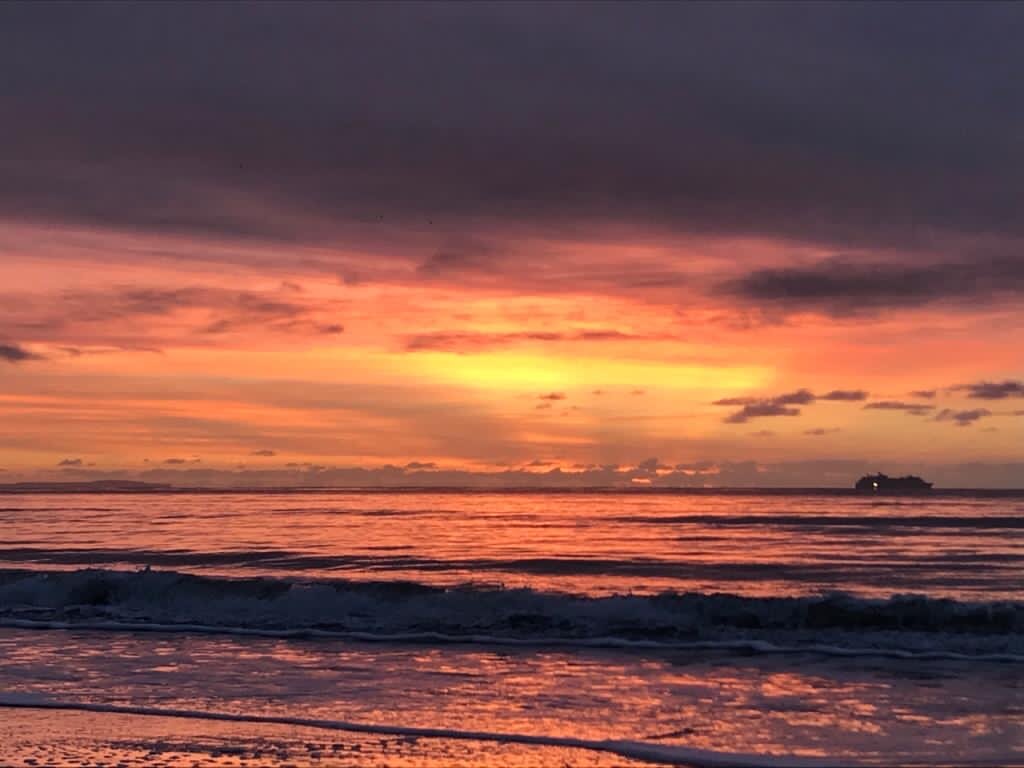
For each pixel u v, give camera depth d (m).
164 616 19.05
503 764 9.12
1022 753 9.48
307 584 21.44
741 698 11.99
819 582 25.84
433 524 57.31
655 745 9.73
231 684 12.91
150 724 10.62
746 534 46.44
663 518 64.88
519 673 13.68
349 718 10.95
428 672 13.77
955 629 17.06
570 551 36.09
